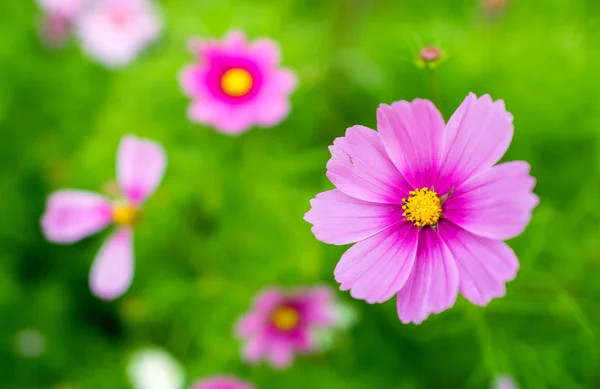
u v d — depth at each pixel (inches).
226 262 28.8
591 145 28.0
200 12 31.5
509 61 28.3
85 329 30.1
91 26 31.3
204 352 28.5
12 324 29.5
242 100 25.0
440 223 18.9
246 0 31.7
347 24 31.8
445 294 18.5
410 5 31.6
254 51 25.3
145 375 27.3
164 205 28.4
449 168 18.9
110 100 30.6
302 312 25.9
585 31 29.0
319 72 29.0
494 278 18.3
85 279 30.4
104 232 29.8
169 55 30.6
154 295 28.4
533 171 27.6
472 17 29.7
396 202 19.1
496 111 18.7
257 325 25.5
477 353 26.7
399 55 29.1
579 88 27.7
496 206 18.3
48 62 32.5
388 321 27.5
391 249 18.9
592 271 25.9
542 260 26.4
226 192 28.5
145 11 31.3
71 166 30.0
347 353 27.8
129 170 25.2
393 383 27.2
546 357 25.9
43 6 31.5
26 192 30.9
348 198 19.0
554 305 25.3
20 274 30.5
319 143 29.4
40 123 31.6
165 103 29.7
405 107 18.9
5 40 32.1
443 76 28.0
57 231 25.5
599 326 25.8
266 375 27.5
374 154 19.0
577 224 26.9
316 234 18.9
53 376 29.3
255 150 29.0
